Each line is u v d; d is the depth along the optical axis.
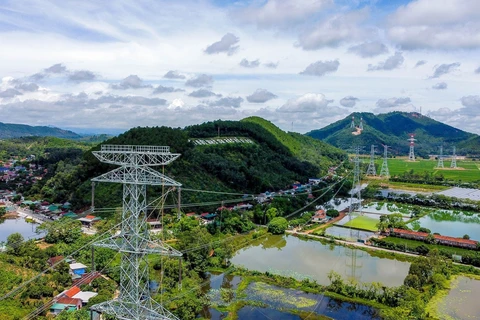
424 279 110.25
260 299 102.81
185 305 87.56
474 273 122.50
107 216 169.50
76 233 145.62
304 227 182.12
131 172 77.31
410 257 139.38
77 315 81.44
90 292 97.00
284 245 157.38
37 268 111.94
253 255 142.75
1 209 196.88
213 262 125.31
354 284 112.19
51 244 140.75
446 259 130.50
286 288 110.31
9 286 96.69
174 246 130.62
